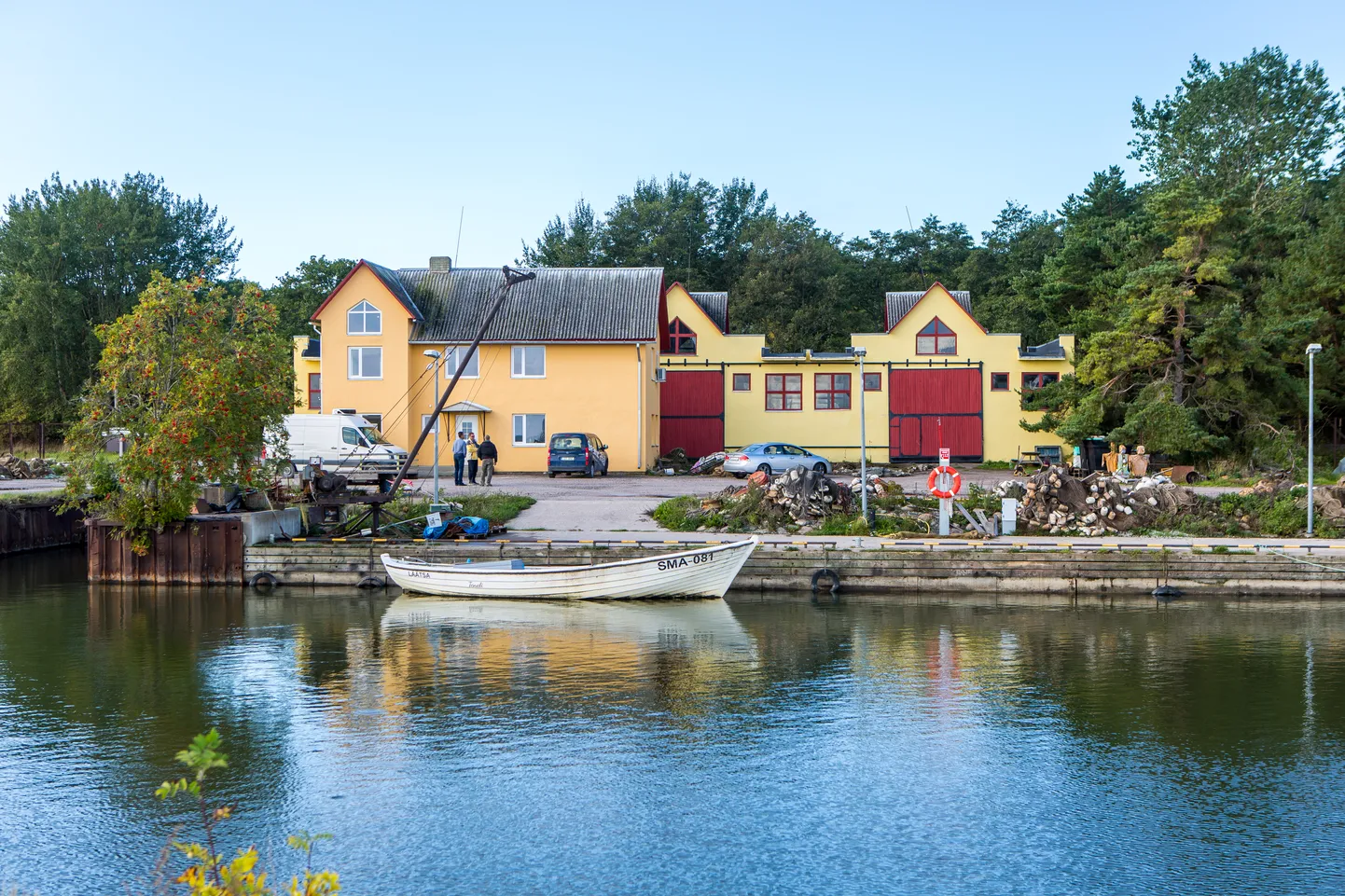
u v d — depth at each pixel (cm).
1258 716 1586
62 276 6988
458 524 2850
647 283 5231
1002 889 1058
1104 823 1208
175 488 2709
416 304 5178
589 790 1298
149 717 1589
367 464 4072
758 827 1195
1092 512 2980
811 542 2731
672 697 1678
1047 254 7275
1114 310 5091
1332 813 1238
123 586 2755
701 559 2484
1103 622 2270
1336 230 5159
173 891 1061
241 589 2712
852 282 8712
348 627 2219
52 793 1298
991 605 2469
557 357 4975
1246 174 6912
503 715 1588
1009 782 1327
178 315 2766
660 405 5588
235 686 1752
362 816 1227
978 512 2916
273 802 1268
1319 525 2909
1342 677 1797
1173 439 4322
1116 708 1627
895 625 2239
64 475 2902
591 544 2697
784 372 5566
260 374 2803
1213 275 4588
